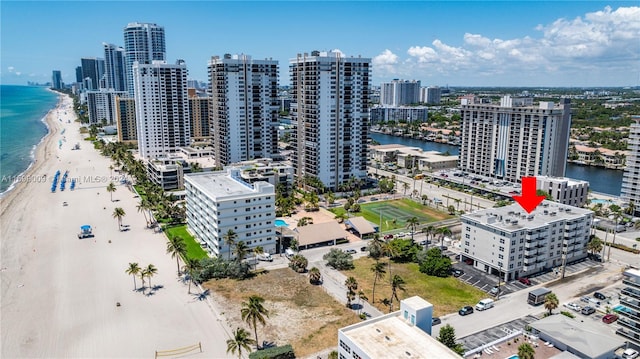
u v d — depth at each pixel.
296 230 183.25
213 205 159.38
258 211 166.00
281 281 147.12
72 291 139.38
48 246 177.25
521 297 136.12
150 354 108.06
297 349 108.81
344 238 184.38
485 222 153.00
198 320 122.94
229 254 161.62
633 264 160.75
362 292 138.38
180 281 146.75
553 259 157.25
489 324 120.50
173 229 198.12
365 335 88.12
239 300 133.88
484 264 154.50
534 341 108.44
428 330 93.38
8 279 147.75
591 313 125.81
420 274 152.88
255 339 112.38
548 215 160.75
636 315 108.31
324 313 126.31
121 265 159.25
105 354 108.06
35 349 110.06
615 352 107.00
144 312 127.00
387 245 164.00
